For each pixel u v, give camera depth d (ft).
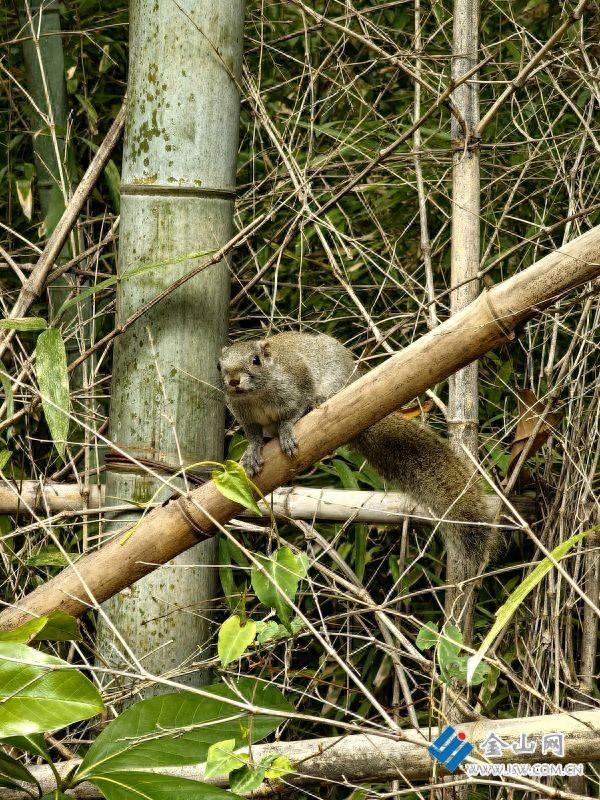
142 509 13.25
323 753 10.85
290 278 18.11
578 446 14.21
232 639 10.08
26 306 14.32
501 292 10.27
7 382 13.99
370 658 15.19
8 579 14.62
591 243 9.96
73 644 13.50
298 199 15.53
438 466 14.11
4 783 11.12
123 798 10.14
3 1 18.72
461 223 14.05
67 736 13.83
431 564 16.24
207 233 13.64
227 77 13.74
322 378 14.90
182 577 13.35
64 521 14.66
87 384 15.78
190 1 13.51
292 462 11.64
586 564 13.79
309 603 15.81
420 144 16.43
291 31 18.75
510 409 16.72
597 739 10.18
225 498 11.55
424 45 16.28
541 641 13.46
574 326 16.55
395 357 10.77
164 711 11.16
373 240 17.94
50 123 15.05
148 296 13.53
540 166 17.20
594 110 17.07
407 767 10.68
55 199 15.92
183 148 13.50
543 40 18.02
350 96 17.95
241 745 10.96
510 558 15.66
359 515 14.17
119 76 19.01
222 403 13.84
